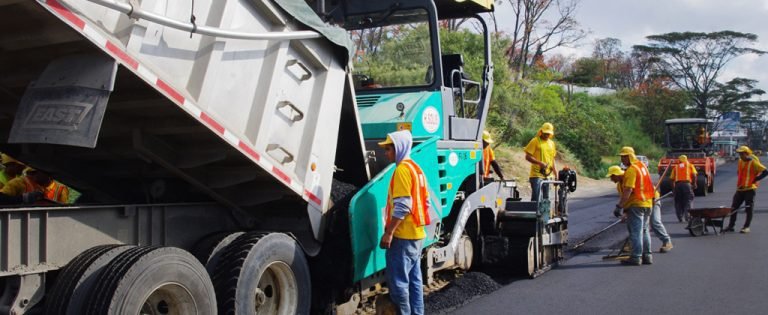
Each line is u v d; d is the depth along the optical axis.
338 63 5.43
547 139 9.47
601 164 32.59
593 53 67.38
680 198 14.48
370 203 5.53
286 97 4.92
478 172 7.81
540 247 8.52
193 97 4.11
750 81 74.75
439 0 7.59
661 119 50.25
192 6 4.03
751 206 12.55
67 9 3.22
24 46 3.60
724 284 7.80
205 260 4.65
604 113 39.56
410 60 7.03
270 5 4.57
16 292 3.60
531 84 27.22
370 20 7.15
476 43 20.70
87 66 3.54
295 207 5.42
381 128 6.44
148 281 3.76
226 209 5.31
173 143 4.64
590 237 11.62
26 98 3.71
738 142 72.19
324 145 5.32
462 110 7.45
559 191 9.59
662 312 6.54
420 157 6.13
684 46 69.69
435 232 6.47
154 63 3.83
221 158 4.55
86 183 5.42
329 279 5.58
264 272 4.91
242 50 4.47
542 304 6.90
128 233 4.36
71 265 3.79
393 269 5.43
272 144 4.82
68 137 3.48
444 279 7.98
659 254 10.14
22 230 3.62
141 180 5.34
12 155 5.30
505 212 8.38
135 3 3.61
